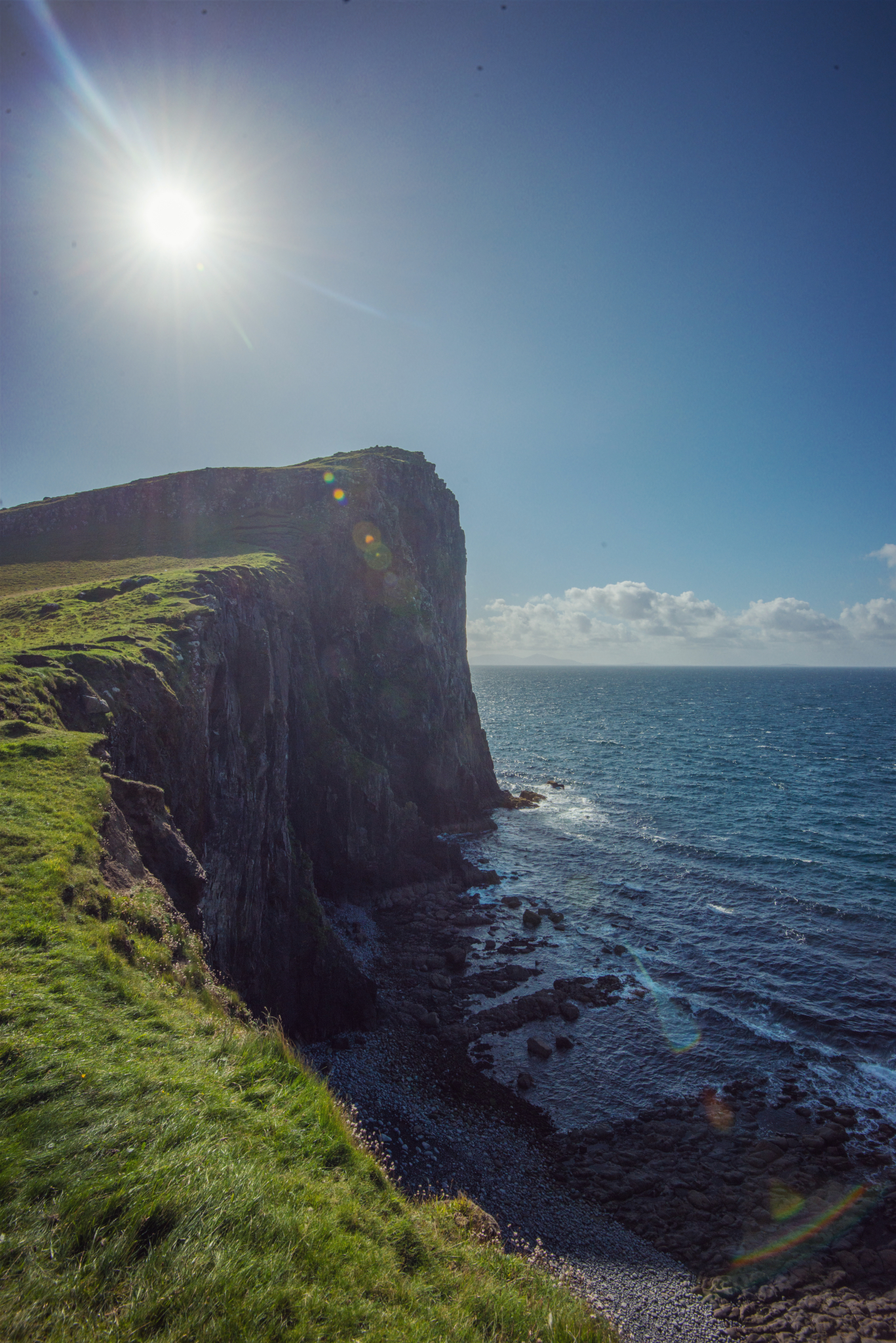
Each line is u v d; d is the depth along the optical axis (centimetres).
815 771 10650
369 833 5562
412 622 7231
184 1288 606
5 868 1298
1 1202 655
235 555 6072
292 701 5278
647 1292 2091
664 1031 3484
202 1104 898
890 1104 2928
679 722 18350
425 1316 727
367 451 9700
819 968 4109
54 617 3694
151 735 2678
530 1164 2625
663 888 5522
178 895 1916
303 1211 780
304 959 3647
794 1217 2381
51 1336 541
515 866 6200
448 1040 3416
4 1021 930
